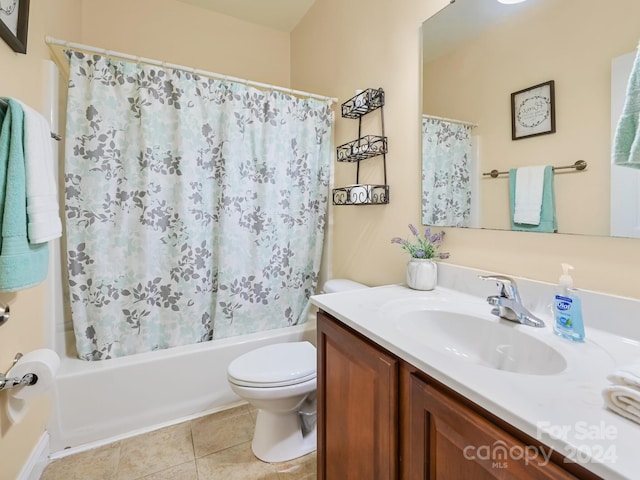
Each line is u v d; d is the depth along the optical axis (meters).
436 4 1.27
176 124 1.61
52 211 1.01
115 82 1.50
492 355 0.88
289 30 2.68
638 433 0.43
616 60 0.77
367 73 1.70
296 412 1.43
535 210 0.96
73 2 1.83
